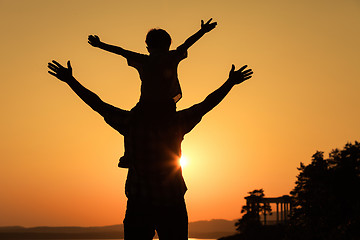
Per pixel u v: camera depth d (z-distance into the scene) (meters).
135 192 4.57
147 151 4.60
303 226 75.06
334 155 74.69
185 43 4.75
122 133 4.77
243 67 4.85
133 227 4.55
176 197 4.56
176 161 4.64
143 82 4.75
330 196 72.38
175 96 4.77
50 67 4.82
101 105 4.77
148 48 4.83
